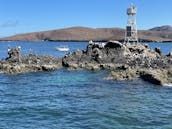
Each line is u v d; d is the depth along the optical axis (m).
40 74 80.81
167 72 67.81
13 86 61.81
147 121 35.06
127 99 47.47
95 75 78.50
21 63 90.75
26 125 33.69
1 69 83.00
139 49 108.88
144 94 51.69
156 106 42.66
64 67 95.31
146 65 84.44
